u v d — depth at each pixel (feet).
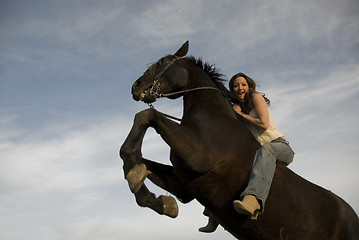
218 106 13.43
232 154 12.41
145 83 13.69
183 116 13.53
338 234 13.25
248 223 12.39
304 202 12.82
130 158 11.45
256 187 11.75
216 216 12.83
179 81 13.67
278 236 12.55
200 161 11.97
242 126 13.37
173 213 12.52
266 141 13.69
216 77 14.48
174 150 11.76
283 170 13.06
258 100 13.70
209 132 12.39
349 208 13.78
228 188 12.36
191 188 12.61
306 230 12.75
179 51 14.35
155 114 11.74
